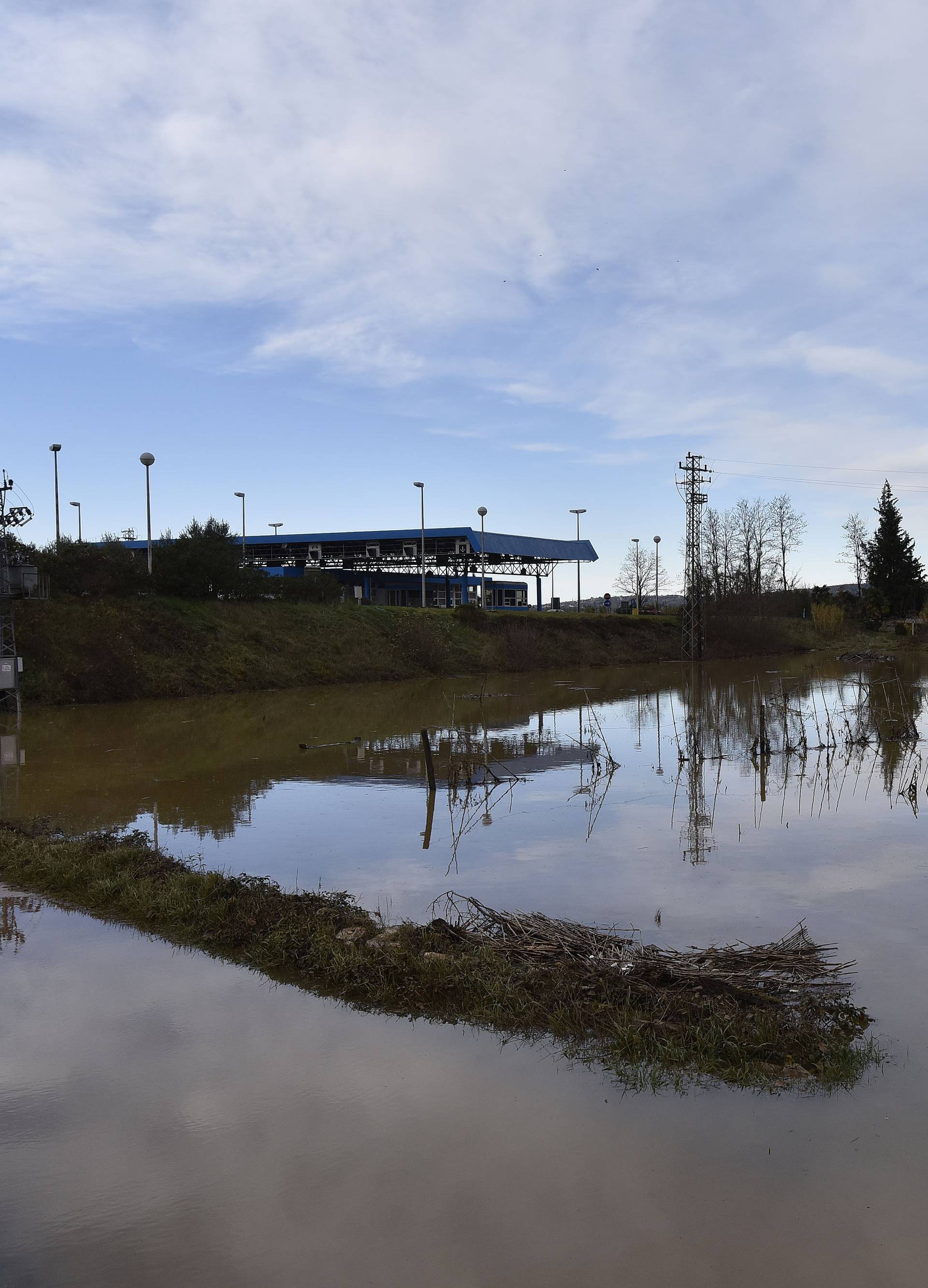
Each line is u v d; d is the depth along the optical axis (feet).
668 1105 18.72
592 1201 15.67
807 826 45.44
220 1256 14.48
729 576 263.90
